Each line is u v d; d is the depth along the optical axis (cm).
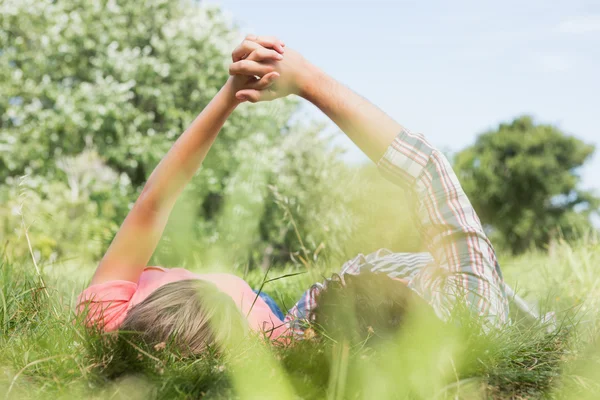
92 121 1404
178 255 393
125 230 168
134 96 1560
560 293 263
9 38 1485
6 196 710
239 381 125
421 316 143
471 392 127
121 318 165
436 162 159
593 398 126
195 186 1284
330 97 158
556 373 141
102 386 126
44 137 1382
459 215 157
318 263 316
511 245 3195
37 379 132
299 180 546
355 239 330
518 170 3241
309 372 129
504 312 162
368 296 147
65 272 282
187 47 1533
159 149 1459
